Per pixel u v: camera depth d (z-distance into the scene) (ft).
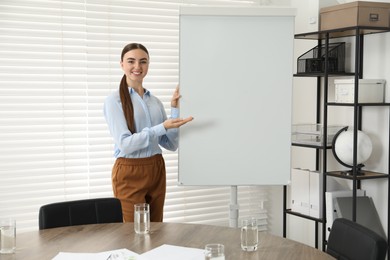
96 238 7.57
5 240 6.83
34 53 12.05
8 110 11.91
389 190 12.11
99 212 9.02
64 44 12.32
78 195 12.66
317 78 14.11
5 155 11.94
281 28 10.61
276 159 10.75
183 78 10.55
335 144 12.29
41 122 12.21
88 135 12.67
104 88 12.78
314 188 12.91
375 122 12.71
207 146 10.65
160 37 13.33
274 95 10.67
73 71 12.45
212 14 10.52
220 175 10.71
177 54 13.56
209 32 10.54
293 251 6.96
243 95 10.64
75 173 12.60
